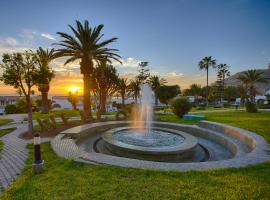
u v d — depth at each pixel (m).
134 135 10.70
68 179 4.45
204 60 54.09
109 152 8.66
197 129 12.62
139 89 49.22
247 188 3.95
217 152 8.90
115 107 46.97
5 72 10.86
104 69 26.72
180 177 4.46
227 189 3.91
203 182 4.21
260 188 3.95
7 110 31.95
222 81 72.88
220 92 71.56
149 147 7.97
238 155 7.00
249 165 5.23
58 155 6.48
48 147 7.95
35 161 5.10
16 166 5.99
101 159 5.72
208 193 3.76
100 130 13.59
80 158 5.88
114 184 4.14
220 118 18.16
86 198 3.63
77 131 10.77
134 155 7.61
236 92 69.31
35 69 11.40
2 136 10.99
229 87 73.75
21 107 32.44
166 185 4.08
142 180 4.32
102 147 9.51
